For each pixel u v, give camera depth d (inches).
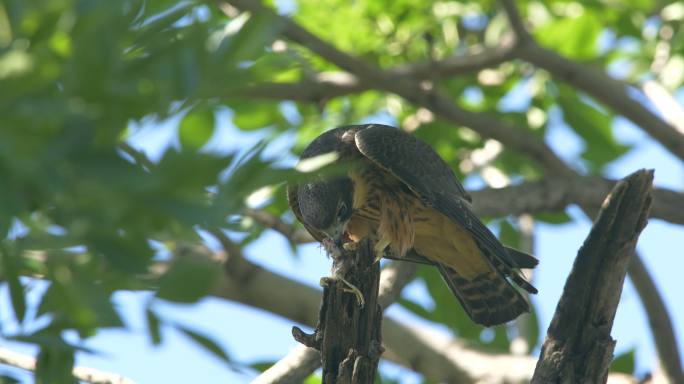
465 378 511.2
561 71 562.9
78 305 233.3
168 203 168.2
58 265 224.4
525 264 443.5
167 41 192.4
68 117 161.6
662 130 573.6
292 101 540.7
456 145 653.9
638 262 556.1
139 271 184.9
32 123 158.9
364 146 451.2
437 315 606.2
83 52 165.6
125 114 172.7
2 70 160.7
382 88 542.3
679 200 572.7
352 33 592.1
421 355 516.4
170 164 171.6
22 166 158.2
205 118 306.7
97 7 166.7
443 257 467.2
